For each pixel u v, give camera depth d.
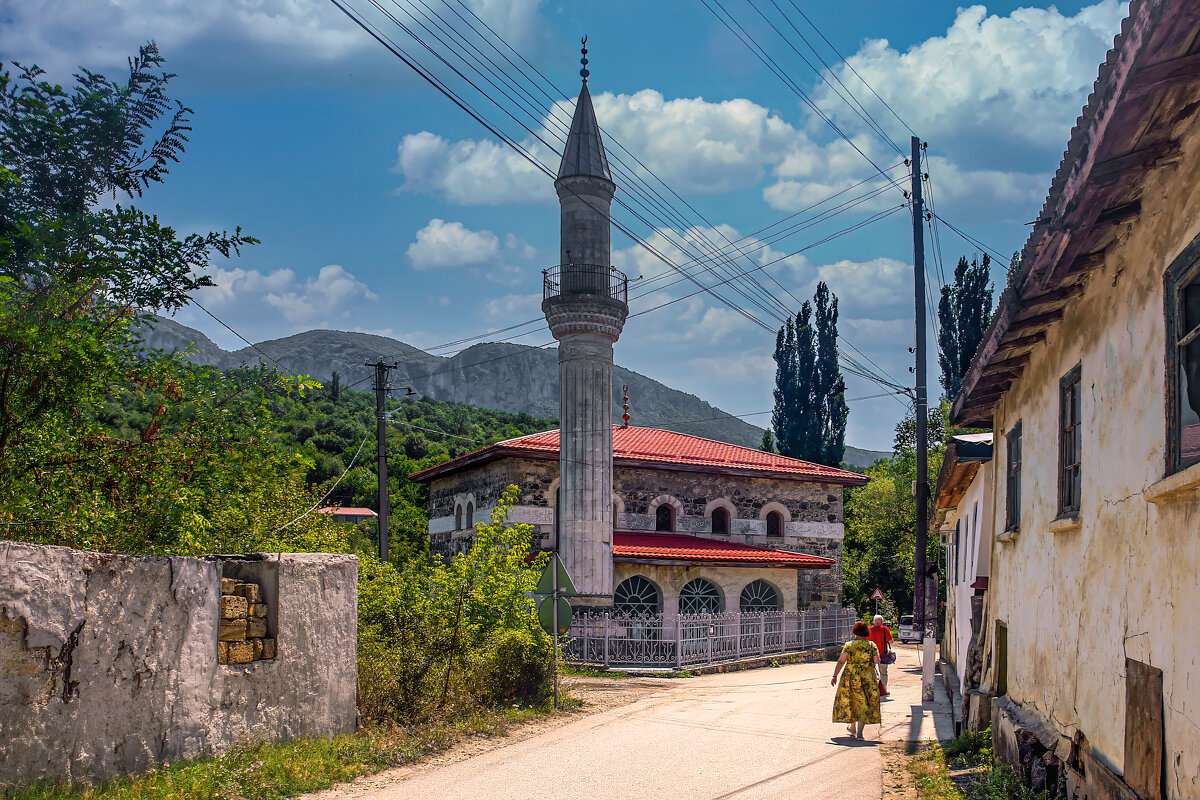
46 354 8.80
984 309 43.78
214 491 11.61
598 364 25.70
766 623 27.64
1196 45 4.50
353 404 74.94
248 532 13.43
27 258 8.94
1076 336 7.99
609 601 25.31
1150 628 5.98
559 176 26.03
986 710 11.38
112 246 9.34
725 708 15.89
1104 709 6.91
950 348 44.06
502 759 10.70
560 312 25.52
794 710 15.63
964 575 17.69
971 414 12.69
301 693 10.40
